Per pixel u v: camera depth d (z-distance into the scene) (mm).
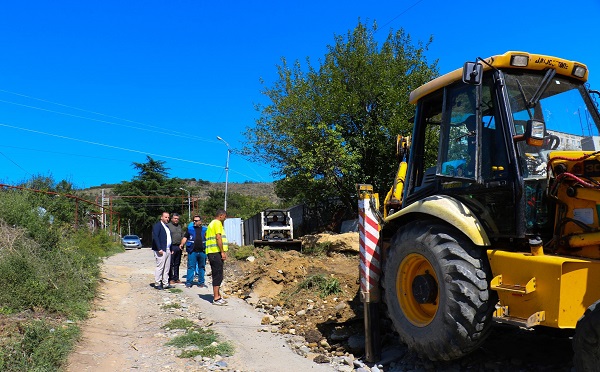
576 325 3723
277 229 17859
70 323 6688
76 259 9266
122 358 5648
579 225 4219
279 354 5895
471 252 4617
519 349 5266
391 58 19375
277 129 19828
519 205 4406
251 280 10156
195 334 6578
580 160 4184
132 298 9258
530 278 4160
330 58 19844
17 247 8273
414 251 5051
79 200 19641
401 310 5250
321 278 8766
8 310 6473
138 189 55938
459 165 5074
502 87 4680
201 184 104938
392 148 18109
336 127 18328
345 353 5918
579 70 5035
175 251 11211
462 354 4605
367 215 5809
